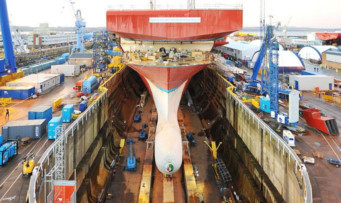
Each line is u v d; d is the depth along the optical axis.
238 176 26.58
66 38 157.12
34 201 12.60
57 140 18.67
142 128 35.00
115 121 36.75
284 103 31.20
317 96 35.97
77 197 19.84
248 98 30.89
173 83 26.16
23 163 17.53
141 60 27.09
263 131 22.88
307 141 21.58
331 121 23.12
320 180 16.50
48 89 38.53
